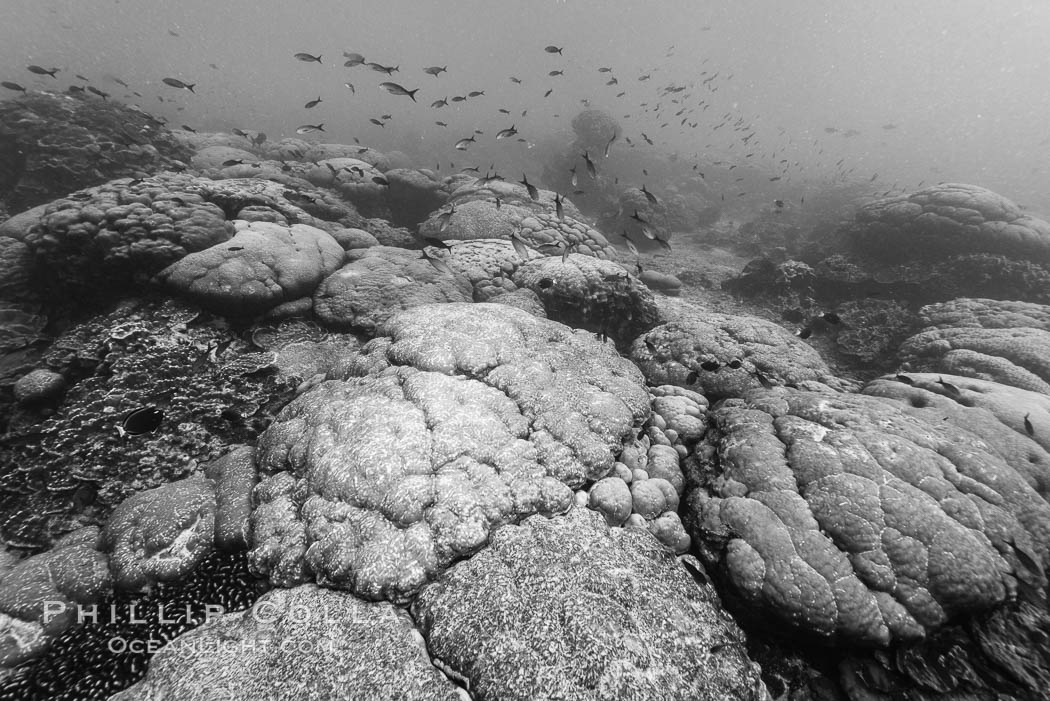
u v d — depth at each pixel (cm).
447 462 397
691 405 536
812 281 1056
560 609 306
